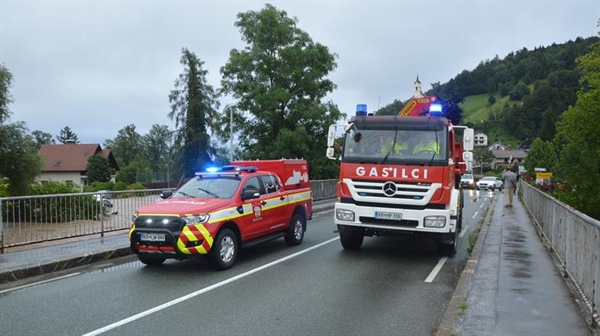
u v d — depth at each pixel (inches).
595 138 996.6
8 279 314.7
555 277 292.0
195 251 323.3
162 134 4281.5
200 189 376.5
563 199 981.8
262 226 392.2
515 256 362.9
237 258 385.1
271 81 1010.7
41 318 232.7
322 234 525.7
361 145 384.5
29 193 822.5
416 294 275.6
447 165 362.0
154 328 216.5
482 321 208.4
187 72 2078.0
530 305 232.5
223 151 1850.4
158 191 553.9
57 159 2652.6
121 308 248.2
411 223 363.9
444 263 365.4
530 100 5270.7
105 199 488.7
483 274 300.5
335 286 292.5
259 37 992.9
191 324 221.8
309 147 1040.2
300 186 479.8
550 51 6579.7
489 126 5497.1
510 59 7135.8
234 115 1041.5
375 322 225.8
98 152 2773.1
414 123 377.4
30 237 413.7
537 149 2706.7
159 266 358.3
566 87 5034.5
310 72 1013.8
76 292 282.7
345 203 382.3
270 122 1016.2
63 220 443.2
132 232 335.3
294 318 230.7
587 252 232.4
